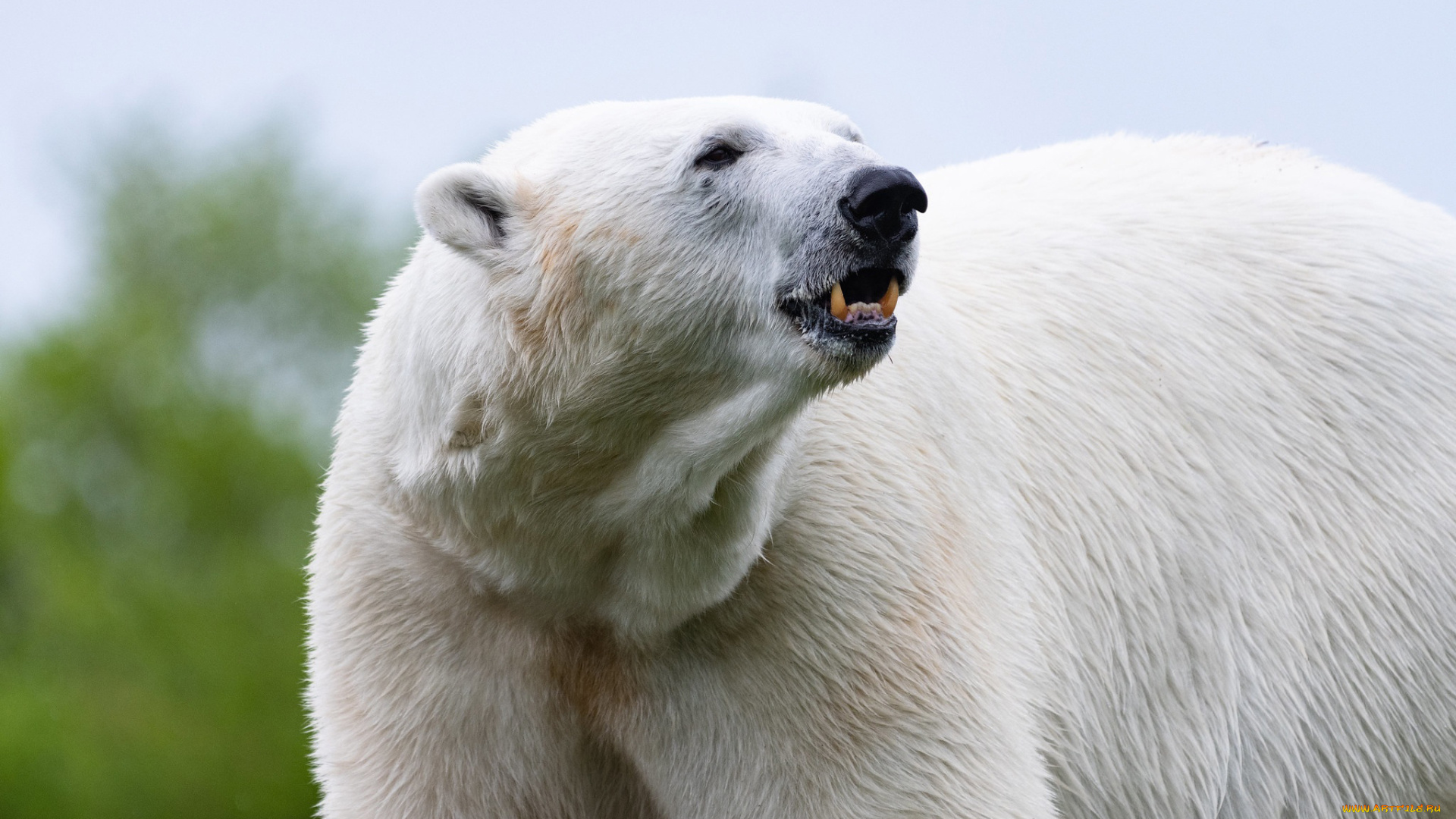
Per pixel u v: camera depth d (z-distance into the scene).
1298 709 10.81
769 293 8.92
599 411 9.00
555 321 9.08
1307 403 11.07
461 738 9.42
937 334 10.21
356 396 10.03
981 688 9.29
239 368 63.12
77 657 43.47
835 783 9.12
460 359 9.13
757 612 9.13
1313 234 11.50
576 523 9.04
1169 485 10.78
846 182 8.84
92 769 39.84
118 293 63.47
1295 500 10.91
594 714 9.57
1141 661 10.73
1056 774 10.32
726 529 8.91
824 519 9.16
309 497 50.16
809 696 9.11
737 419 8.88
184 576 47.09
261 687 43.09
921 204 8.90
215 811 41.22
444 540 9.16
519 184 9.38
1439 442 11.13
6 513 46.69
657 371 9.02
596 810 9.94
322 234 66.25
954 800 9.04
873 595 9.12
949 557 9.48
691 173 9.10
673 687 9.38
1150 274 11.19
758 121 9.31
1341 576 10.88
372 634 9.41
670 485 8.91
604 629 9.38
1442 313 11.37
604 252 9.08
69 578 44.72
